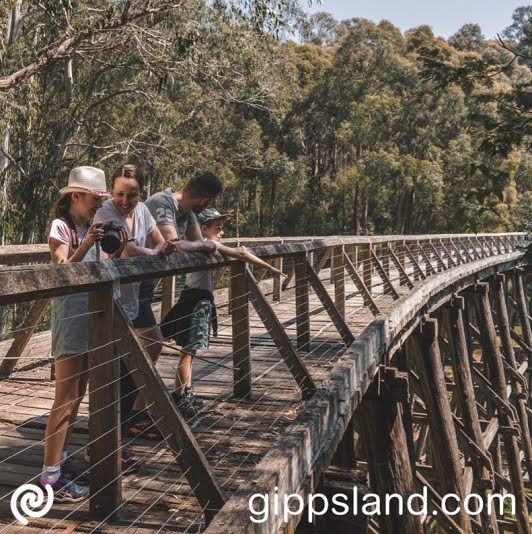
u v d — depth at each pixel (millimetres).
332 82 49250
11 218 16219
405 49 58375
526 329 20547
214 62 19578
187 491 3123
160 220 3877
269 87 25875
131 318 3549
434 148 47812
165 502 2984
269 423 4090
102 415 2664
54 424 2891
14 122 15539
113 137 24062
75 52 15781
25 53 19016
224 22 18312
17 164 19766
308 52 55906
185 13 18031
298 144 48344
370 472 6508
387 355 6855
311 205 48156
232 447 3684
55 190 20375
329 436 3844
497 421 12852
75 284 2305
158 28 19094
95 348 2625
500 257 19203
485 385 13547
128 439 3793
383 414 6445
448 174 47219
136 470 3332
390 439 6422
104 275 2510
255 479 2727
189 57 18172
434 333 9789
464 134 46906
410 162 45000
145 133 23969
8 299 2012
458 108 47625
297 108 47594
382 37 50656
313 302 10336
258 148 38406
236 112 38250
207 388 4898
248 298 4523
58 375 2914
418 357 9781
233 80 23031
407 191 47062
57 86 21406
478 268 15742
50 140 20250
